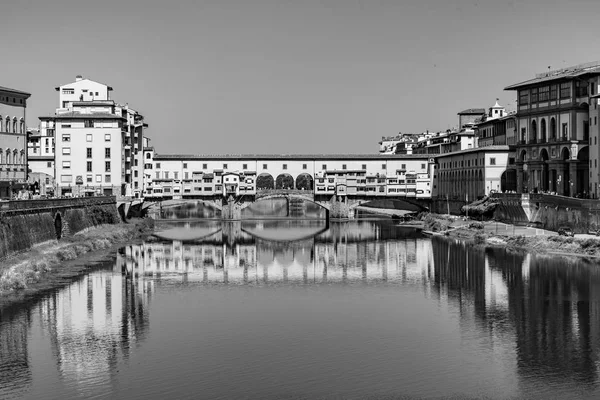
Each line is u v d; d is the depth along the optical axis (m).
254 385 60.44
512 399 57.44
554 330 76.06
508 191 197.25
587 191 165.62
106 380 61.44
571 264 117.12
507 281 103.38
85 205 157.50
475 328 77.50
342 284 105.25
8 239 106.75
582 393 58.53
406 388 59.75
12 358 66.69
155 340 73.00
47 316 81.31
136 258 130.38
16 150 160.62
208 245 158.00
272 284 105.50
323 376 62.53
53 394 58.22
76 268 115.81
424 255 136.88
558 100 171.62
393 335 75.19
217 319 82.19
